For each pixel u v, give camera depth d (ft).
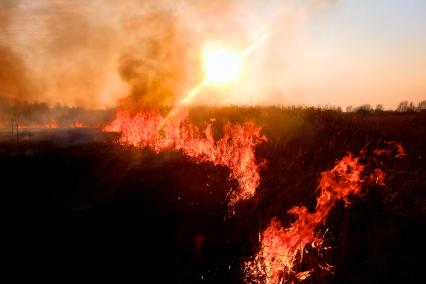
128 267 12.63
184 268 12.72
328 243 14.25
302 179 20.18
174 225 15.72
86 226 15.31
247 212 16.94
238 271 12.60
